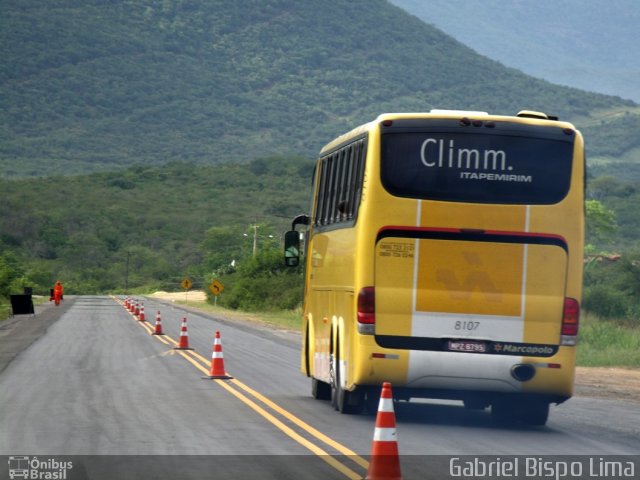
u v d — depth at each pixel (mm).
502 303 42156
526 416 45188
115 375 64312
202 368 69750
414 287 42188
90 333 112188
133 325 131125
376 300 42188
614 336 98562
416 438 39844
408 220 42312
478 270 42250
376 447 29469
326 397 52688
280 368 72312
